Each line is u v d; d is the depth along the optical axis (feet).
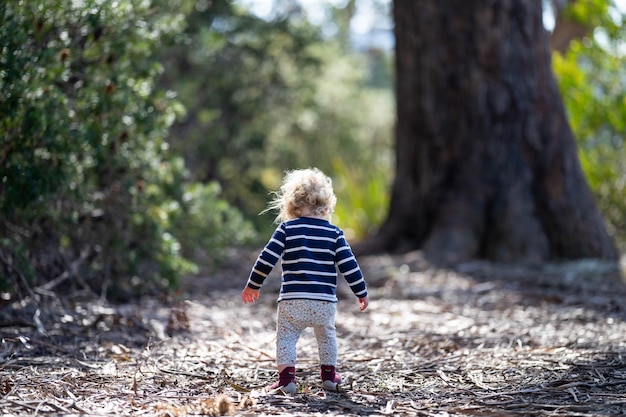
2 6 21.45
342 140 93.50
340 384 17.08
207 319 25.86
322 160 91.71
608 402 15.15
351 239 49.70
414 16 42.75
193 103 63.77
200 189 34.42
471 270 37.65
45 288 26.53
